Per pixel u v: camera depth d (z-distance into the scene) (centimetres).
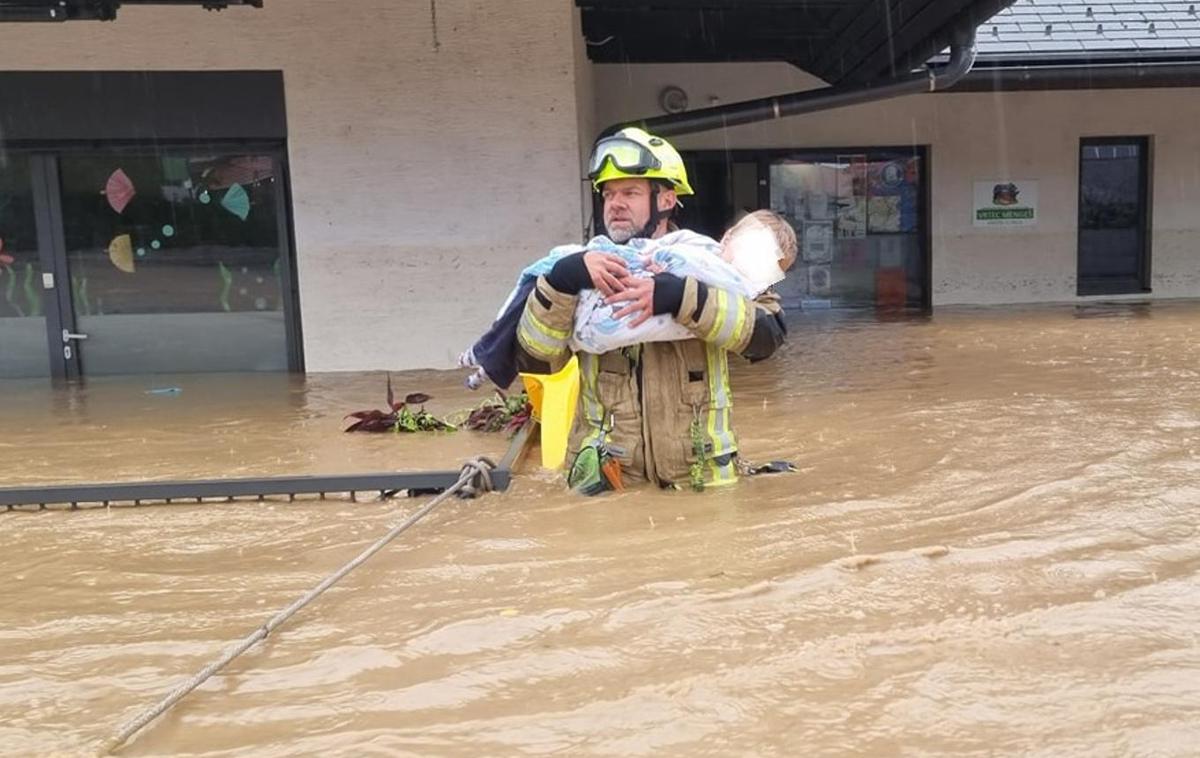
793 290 1424
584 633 265
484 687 236
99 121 902
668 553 331
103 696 239
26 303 938
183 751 210
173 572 337
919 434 518
